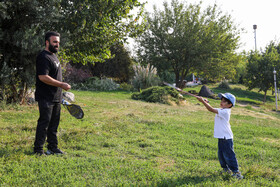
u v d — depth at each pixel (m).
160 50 31.16
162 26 30.77
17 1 9.66
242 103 26.72
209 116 14.27
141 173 4.38
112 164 4.81
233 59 32.66
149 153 5.90
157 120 10.45
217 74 31.39
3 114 9.37
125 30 12.75
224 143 4.46
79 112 5.57
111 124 8.64
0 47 10.38
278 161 6.09
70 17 11.20
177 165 5.15
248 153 6.51
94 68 31.14
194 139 7.70
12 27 10.54
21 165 4.36
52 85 4.99
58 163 4.64
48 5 10.45
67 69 26.62
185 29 29.91
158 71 32.22
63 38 10.73
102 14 11.53
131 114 11.09
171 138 7.75
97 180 3.98
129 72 32.97
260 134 9.80
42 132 5.09
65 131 7.19
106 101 16.53
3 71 9.86
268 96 38.44
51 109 5.13
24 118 9.04
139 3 12.35
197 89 34.00
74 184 3.71
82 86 25.91
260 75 31.69
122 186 3.81
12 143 5.84
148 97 19.20
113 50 31.09
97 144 6.43
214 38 30.36
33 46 9.83
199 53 30.11
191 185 3.99
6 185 3.62
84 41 12.23
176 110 15.26
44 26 10.98
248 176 4.54
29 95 12.66
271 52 32.19
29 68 10.89
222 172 4.57
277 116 20.17
